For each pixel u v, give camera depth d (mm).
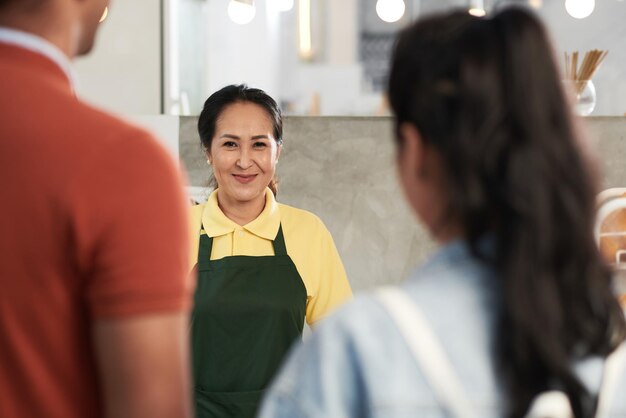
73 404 938
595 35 3473
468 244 812
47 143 893
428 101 795
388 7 3023
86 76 3719
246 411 2191
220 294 2234
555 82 790
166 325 913
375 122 2930
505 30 787
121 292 893
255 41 5258
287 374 812
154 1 3699
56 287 907
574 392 778
